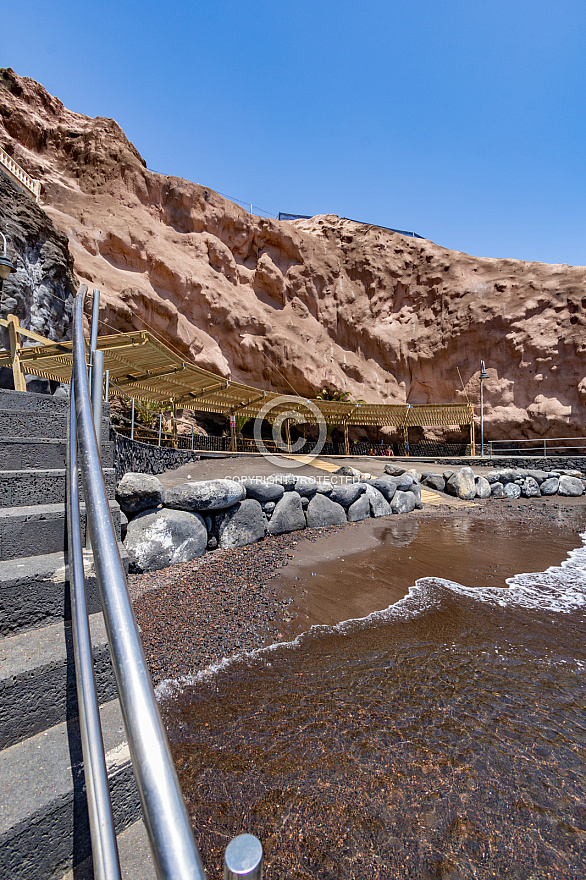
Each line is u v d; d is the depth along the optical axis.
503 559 6.36
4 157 14.48
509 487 14.06
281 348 25.23
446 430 26.41
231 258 25.97
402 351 28.19
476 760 2.18
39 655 1.62
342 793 1.96
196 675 3.00
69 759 1.41
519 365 25.33
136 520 5.37
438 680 2.96
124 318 19.78
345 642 3.53
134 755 0.70
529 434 24.80
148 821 0.62
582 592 4.91
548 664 3.21
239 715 2.54
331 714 2.55
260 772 2.08
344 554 6.35
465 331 26.52
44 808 1.24
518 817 1.84
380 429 27.25
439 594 4.74
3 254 6.31
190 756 2.20
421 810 1.87
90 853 1.32
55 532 2.30
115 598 0.92
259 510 7.02
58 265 14.25
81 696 1.08
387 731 2.40
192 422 22.97
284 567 5.55
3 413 3.02
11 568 1.96
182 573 5.07
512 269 27.19
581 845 1.71
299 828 1.77
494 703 2.69
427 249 29.44
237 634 3.63
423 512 10.82
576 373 23.84
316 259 29.00
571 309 24.53
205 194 25.73
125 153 23.25
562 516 10.62
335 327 28.77
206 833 1.75
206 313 23.92
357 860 1.64
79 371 1.92
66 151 22.72
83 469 1.31
